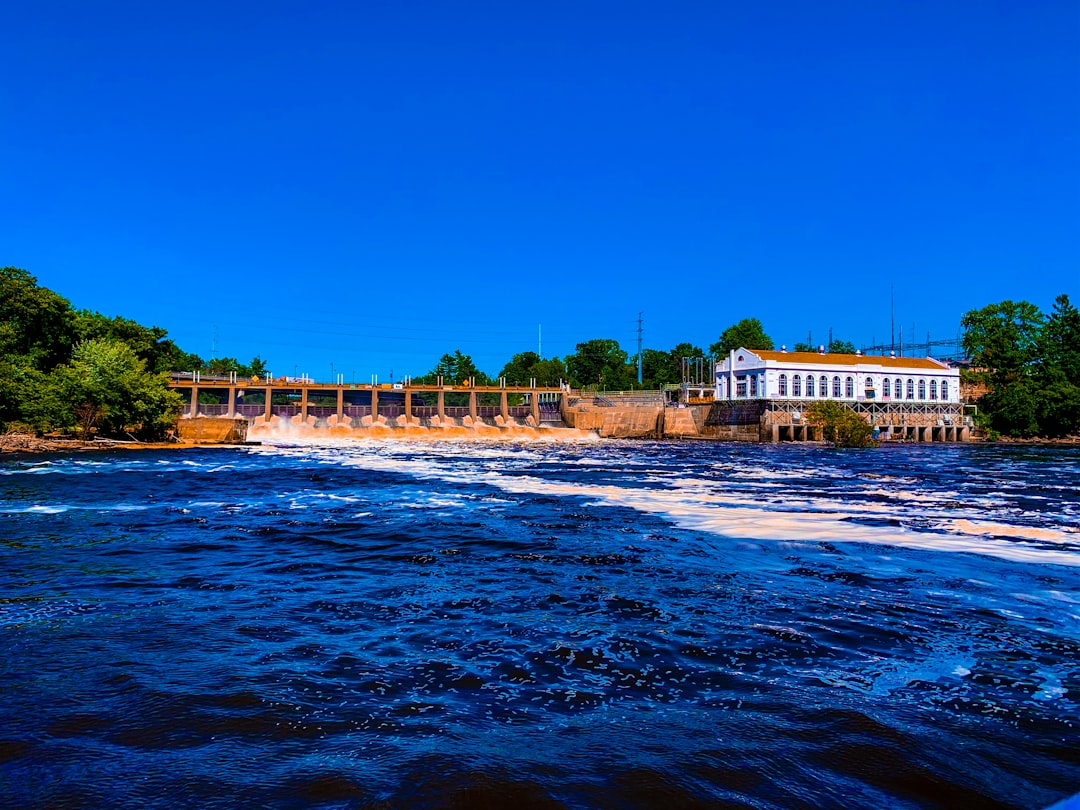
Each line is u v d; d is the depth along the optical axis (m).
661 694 7.84
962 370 116.31
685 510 23.84
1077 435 99.44
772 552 16.42
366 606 11.74
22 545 17.23
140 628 10.32
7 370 62.25
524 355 158.88
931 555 15.92
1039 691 7.99
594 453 64.38
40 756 6.20
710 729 6.87
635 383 147.38
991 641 9.82
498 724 6.97
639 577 13.90
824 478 37.22
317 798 5.48
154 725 6.86
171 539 18.28
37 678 8.16
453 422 96.00
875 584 13.20
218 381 90.50
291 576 14.06
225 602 11.97
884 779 5.89
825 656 9.17
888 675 8.48
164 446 65.38
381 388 94.19
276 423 85.88
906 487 32.06
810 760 6.21
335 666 8.70
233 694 7.67
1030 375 103.12
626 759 6.18
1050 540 17.73
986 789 5.75
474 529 19.98
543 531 19.61
